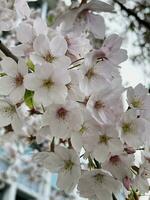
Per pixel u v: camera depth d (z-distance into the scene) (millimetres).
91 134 215
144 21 661
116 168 221
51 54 220
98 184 224
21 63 223
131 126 222
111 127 215
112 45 223
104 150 214
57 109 219
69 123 216
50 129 221
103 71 222
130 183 223
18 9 264
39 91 214
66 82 213
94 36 237
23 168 994
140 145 220
